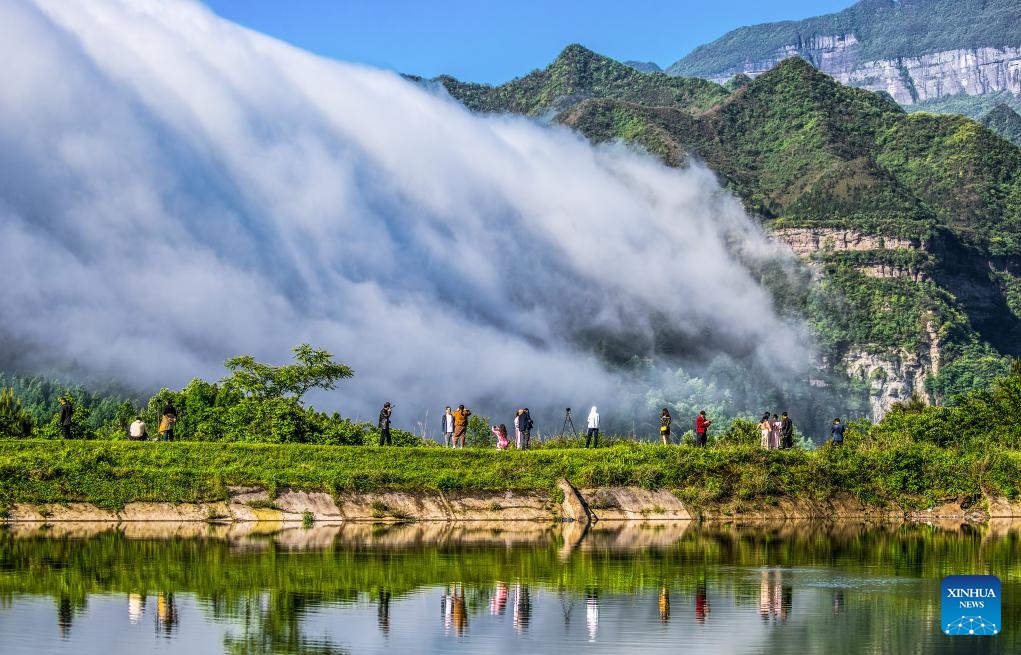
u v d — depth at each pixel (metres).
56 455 57.34
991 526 64.62
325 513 57.78
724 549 49.53
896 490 69.62
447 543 49.72
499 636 31.27
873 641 31.44
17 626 31.53
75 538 49.00
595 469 63.94
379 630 31.72
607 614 34.31
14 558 42.72
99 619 32.53
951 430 80.75
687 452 67.56
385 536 52.12
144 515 55.59
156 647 29.52
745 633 32.12
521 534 54.50
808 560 46.03
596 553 47.16
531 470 63.56
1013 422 81.56
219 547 46.62
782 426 75.44
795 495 67.44
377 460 61.97
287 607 34.50
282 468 59.84
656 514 63.16
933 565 44.88
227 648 29.55
